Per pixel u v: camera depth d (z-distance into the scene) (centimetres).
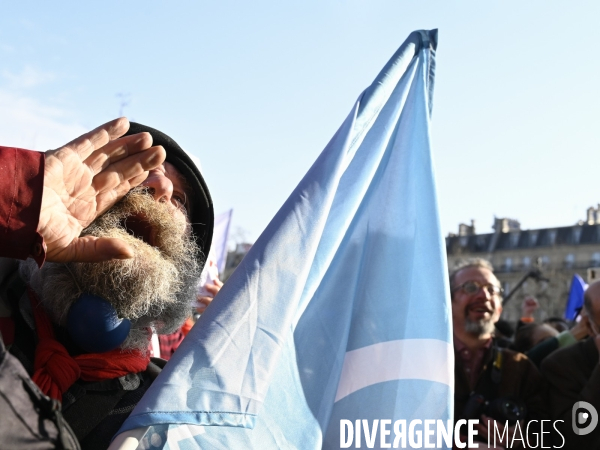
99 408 134
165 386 115
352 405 155
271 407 137
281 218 140
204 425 116
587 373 321
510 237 5566
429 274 165
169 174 157
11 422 91
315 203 143
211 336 123
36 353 129
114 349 139
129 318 135
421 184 175
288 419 139
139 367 144
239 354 123
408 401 156
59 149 112
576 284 729
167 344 265
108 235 129
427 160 177
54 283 129
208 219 162
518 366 320
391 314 163
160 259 134
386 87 172
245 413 120
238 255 1869
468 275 326
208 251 163
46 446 94
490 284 322
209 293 274
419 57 191
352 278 165
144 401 114
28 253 107
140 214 138
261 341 127
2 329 130
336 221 159
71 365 128
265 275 132
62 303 129
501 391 311
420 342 160
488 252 5538
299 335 153
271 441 134
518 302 3775
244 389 121
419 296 164
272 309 130
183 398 116
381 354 159
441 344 159
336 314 159
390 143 182
